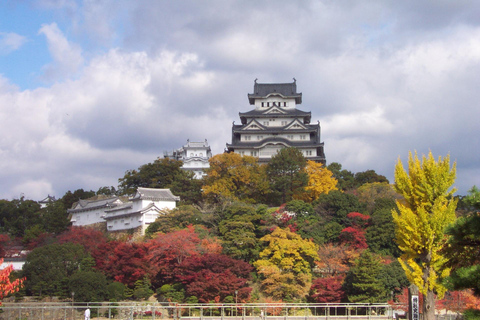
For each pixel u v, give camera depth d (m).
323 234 102.56
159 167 142.38
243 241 93.44
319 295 83.56
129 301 83.25
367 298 80.19
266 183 127.06
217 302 79.50
